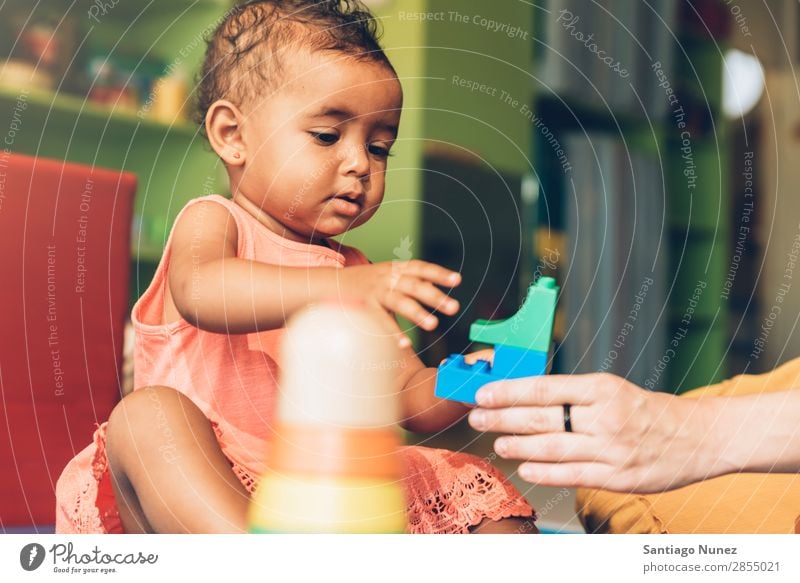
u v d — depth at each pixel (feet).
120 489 2.48
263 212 3.01
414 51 4.82
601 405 2.10
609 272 6.40
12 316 3.06
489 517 2.41
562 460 2.09
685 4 7.23
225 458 2.49
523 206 5.69
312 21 3.14
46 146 4.94
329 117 3.08
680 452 2.12
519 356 2.10
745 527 2.58
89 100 5.04
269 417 2.63
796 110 7.72
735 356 7.25
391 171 4.83
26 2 4.99
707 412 2.18
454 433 4.04
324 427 2.27
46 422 3.05
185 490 2.35
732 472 2.13
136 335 2.82
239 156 3.09
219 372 2.71
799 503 2.62
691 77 7.34
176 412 2.51
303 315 2.48
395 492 2.28
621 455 2.09
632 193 6.59
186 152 4.99
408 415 2.58
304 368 2.37
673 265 7.12
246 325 2.59
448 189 5.13
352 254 3.22
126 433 2.45
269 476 2.28
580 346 6.24
